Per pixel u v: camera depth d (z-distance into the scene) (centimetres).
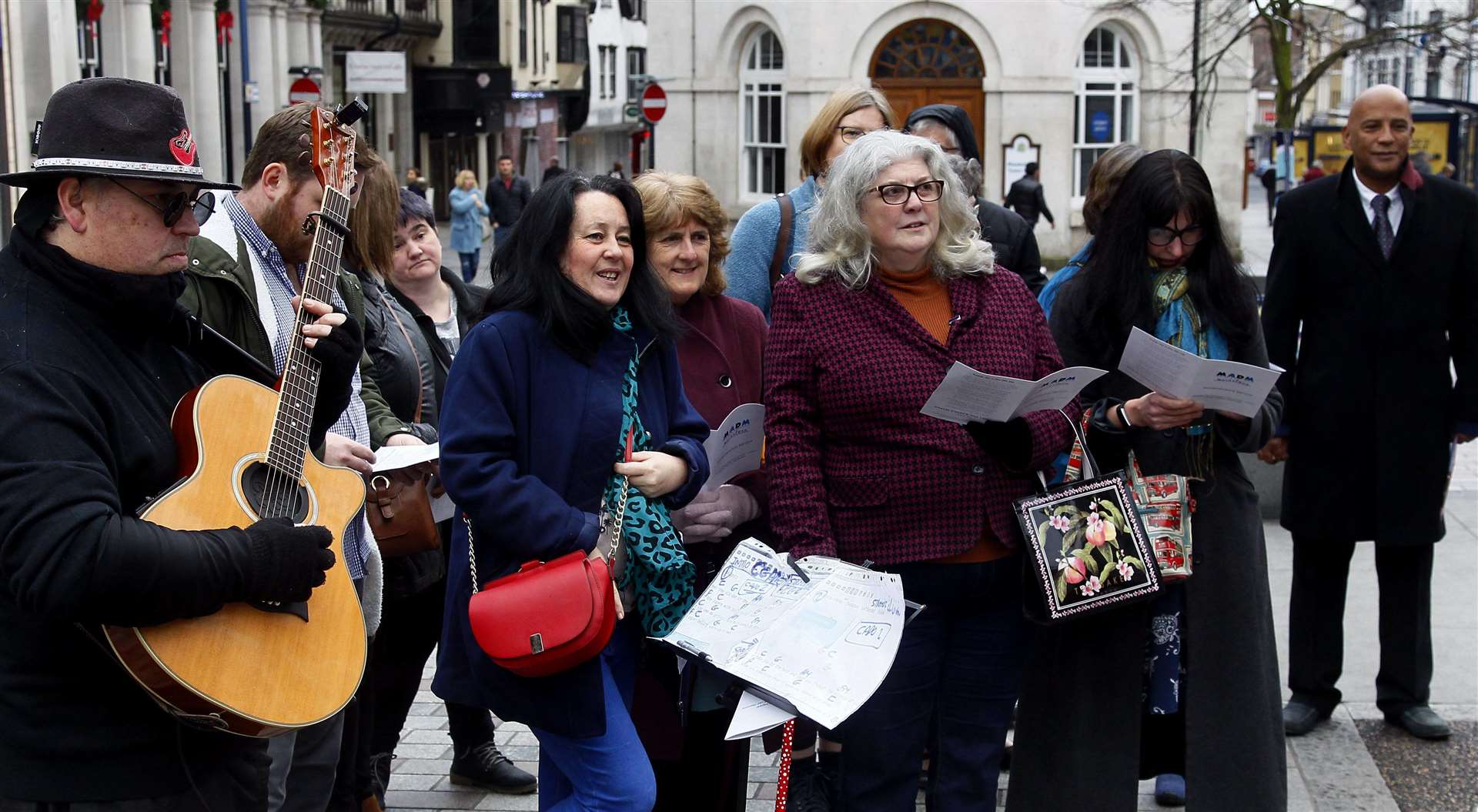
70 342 248
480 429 319
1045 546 370
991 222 577
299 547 260
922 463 364
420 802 476
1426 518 504
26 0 1608
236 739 273
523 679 321
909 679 369
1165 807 466
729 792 384
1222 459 410
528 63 4878
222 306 335
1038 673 409
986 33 2423
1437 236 502
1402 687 520
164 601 242
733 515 387
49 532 231
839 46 2433
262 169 351
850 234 372
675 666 361
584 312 326
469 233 2648
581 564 314
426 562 415
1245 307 407
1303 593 529
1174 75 2316
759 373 417
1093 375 355
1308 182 526
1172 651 411
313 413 308
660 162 2545
